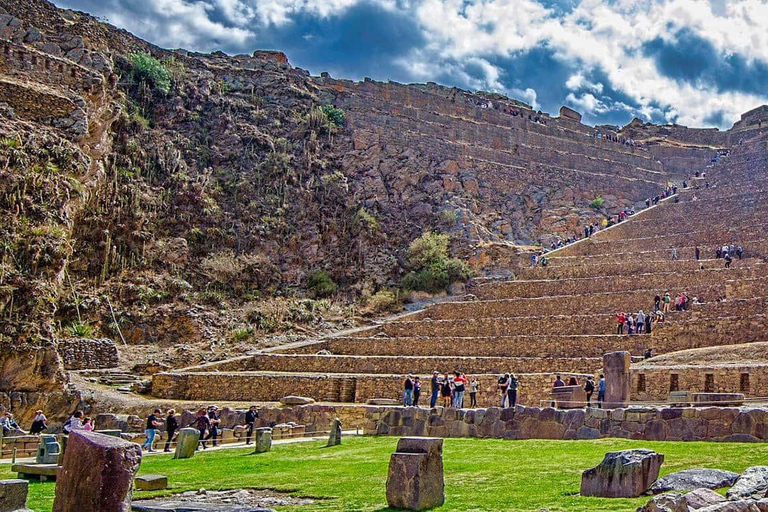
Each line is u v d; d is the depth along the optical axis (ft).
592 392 111.14
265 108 265.95
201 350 176.35
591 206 268.82
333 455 76.64
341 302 206.90
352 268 218.18
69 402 135.03
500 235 241.55
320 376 147.23
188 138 241.35
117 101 218.38
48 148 155.74
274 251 219.41
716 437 65.98
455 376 121.90
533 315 174.60
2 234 137.08
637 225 232.94
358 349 170.09
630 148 318.86
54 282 142.20
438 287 209.56
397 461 46.80
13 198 141.59
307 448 85.35
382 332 179.93
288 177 237.04
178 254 205.05
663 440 68.59
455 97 320.09
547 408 78.74
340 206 233.14
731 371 108.37
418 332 176.04
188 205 218.59
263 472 66.44
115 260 194.18
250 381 150.92
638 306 164.76
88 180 177.68
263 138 248.52
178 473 67.82
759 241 190.70
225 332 186.19
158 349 176.55
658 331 141.59
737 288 156.87
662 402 101.09
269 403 141.59
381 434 92.79
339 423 87.66
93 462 34.42
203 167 234.17
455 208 238.68
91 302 179.42
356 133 259.60
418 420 89.35
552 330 160.66
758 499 37.73
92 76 179.73
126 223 200.34
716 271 170.50
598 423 74.38
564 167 284.61
